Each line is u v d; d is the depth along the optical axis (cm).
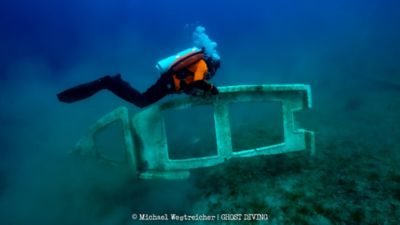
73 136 698
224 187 402
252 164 451
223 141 392
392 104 673
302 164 437
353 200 342
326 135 547
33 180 462
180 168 399
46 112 969
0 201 409
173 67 304
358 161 432
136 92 341
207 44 319
